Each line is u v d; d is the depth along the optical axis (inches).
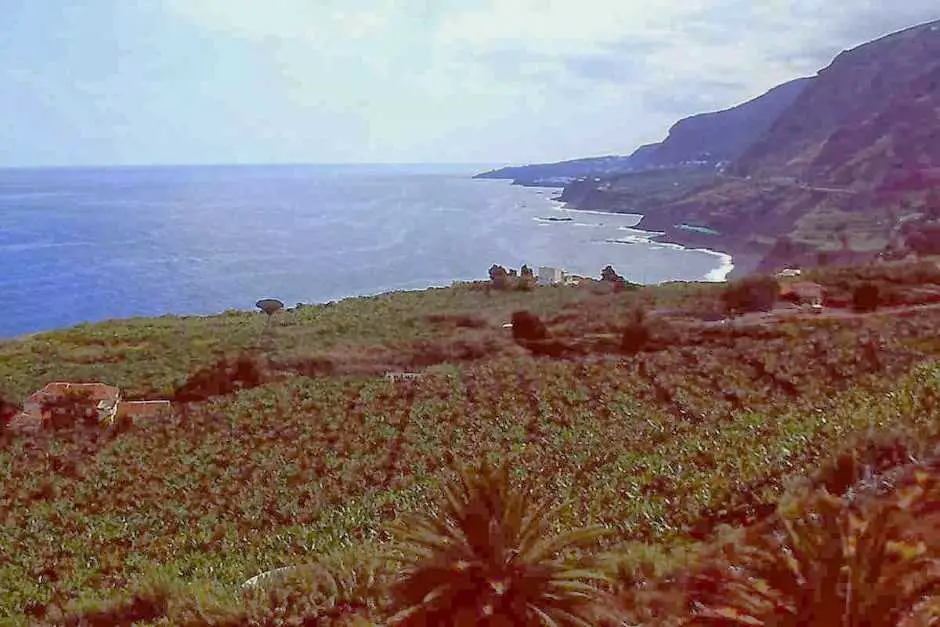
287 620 458.0
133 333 2486.5
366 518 769.6
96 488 1004.6
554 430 996.6
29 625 594.6
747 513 534.3
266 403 1317.7
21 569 772.6
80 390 1509.6
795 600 275.1
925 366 876.6
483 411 1133.7
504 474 357.4
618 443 879.7
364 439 1076.5
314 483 927.0
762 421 832.9
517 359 1534.2
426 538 343.9
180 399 1576.0
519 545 339.9
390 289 6304.1
